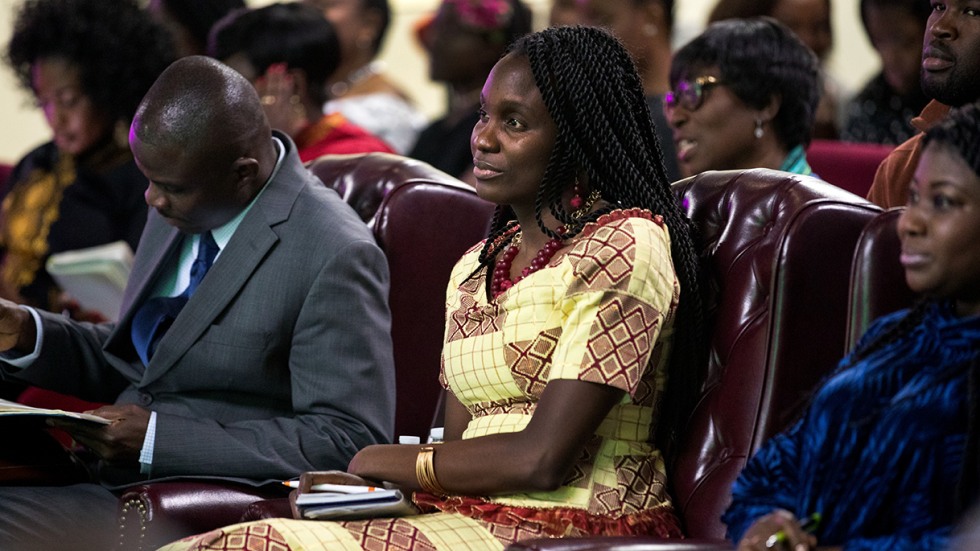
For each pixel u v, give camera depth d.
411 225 5.83
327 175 6.24
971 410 3.48
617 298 4.28
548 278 4.45
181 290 5.78
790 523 3.62
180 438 5.13
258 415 5.39
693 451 4.53
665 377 4.64
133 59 7.66
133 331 5.71
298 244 5.36
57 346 5.88
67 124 7.66
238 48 7.61
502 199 4.62
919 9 6.93
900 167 5.34
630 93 4.75
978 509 3.28
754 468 3.99
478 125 4.68
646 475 4.49
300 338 5.28
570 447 4.21
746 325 4.51
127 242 7.61
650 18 7.95
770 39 6.10
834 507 3.70
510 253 4.73
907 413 3.60
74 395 5.98
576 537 3.84
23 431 5.36
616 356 4.23
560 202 4.59
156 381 5.47
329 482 4.54
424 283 5.82
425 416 5.79
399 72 13.52
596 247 4.37
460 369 4.62
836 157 7.09
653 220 4.52
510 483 4.27
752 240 4.61
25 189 7.95
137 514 4.88
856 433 3.70
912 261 3.64
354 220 5.54
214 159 5.25
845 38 12.29
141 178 7.67
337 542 4.16
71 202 7.73
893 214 4.22
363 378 5.25
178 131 5.18
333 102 10.49
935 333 3.69
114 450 5.12
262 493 5.07
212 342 5.35
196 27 9.03
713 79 6.07
